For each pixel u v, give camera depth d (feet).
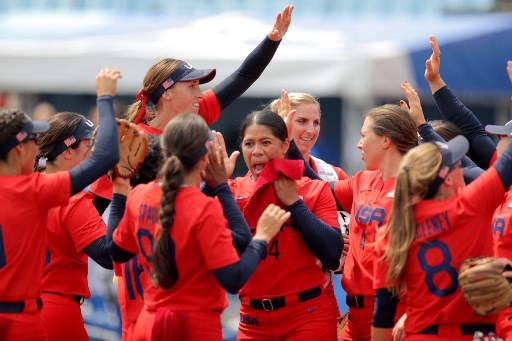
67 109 157.99
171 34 130.00
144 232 56.13
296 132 75.46
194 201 54.24
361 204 64.28
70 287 67.97
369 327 65.16
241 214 57.72
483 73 122.52
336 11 171.94
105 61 123.13
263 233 56.49
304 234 62.44
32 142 58.80
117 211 61.41
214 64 119.85
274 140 63.16
